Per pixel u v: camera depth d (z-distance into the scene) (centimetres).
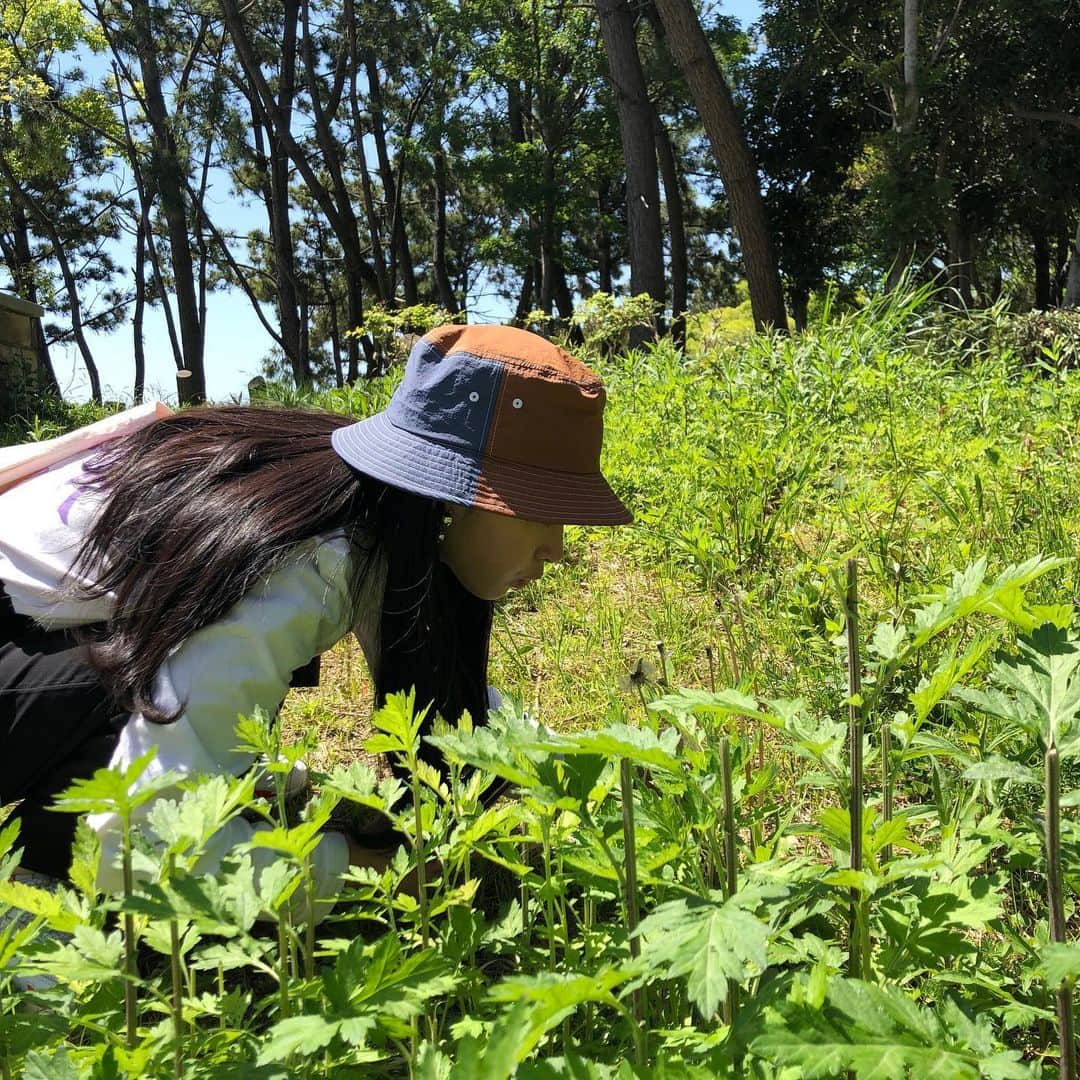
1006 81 1797
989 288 3016
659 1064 87
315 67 2795
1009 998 117
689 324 727
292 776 202
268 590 149
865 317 599
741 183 1264
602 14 1550
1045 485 324
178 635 143
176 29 2750
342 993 92
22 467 189
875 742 201
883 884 107
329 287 3706
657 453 439
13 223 3325
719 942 88
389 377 662
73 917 96
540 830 122
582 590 351
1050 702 103
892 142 1570
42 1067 87
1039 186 1970
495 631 318
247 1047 101
